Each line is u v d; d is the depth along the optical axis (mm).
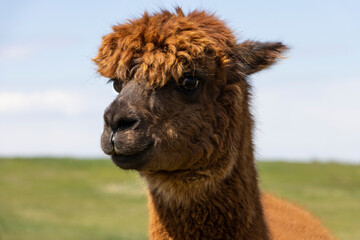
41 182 34094
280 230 7492
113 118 5500
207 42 5840
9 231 18578
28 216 23594
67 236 18281
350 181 33469
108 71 5945
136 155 5555
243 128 6117
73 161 41250
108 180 35219
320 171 36031
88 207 27031
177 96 5773
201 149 5793
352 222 22094
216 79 5996
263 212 6340
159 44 5781
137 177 6898
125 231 20828
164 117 5699
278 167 37312
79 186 33219
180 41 5754
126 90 5691
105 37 6207
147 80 5695
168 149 5707
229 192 5836
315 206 25953
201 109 5844
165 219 5941
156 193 6004
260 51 6484
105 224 22688
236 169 5934
